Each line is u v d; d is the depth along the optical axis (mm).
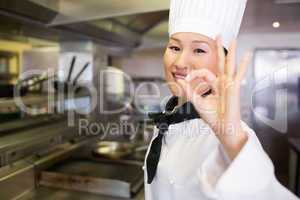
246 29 2639
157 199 606
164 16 1850
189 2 511
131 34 2090
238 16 545
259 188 391
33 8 1140
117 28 1823
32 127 1311
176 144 588
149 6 1258
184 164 540
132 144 1438
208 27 486
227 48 484
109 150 1367
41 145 1154
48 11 1232
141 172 1063
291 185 1999
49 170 1076
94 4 1270
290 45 2602
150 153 621
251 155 409
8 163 973
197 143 542
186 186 509
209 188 406
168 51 546
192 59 495
